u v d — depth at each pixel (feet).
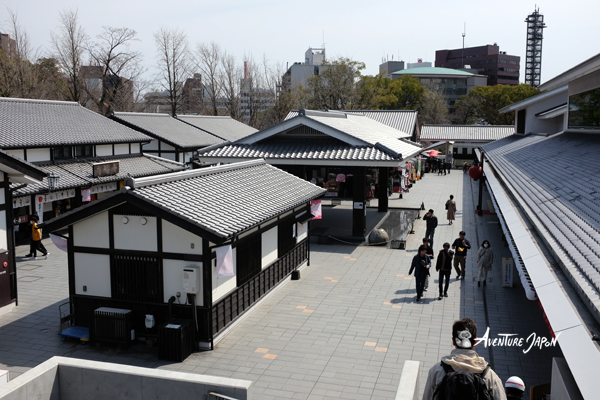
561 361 21.25
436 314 44.65
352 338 39.47
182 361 35.55
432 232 66.59
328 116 89.86
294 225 56.59
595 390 12.35
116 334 37.58
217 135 135.95
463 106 277.03
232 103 210.59
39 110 85.87
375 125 123.13
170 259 37.58
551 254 23.02
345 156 69.92
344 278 55.93
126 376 24.22
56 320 43.68
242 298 43.42
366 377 33.12
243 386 22.70
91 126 90.84
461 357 14.66
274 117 224.74
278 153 73.20
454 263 55.47
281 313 44.98
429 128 220.02
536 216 30.37
